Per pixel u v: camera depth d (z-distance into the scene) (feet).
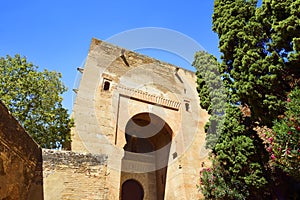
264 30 29.66
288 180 31.12
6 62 45.19
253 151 30.55
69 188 32.32
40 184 30.83
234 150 31.94
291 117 22.99
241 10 32.58
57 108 46.16
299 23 24.31
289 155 22.85
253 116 31.42
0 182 23.81
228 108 35.01
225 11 34.17
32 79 44.65
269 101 27.04
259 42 29.99
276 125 24.86
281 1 26.14
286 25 25.04
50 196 30.76
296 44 24.21
